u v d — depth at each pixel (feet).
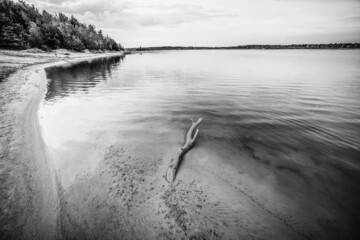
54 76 72.64
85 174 16.06
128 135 23.89
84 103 38.11
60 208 12.75
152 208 12.75
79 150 19.75
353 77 77.15
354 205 13.80
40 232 11.14
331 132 26.20
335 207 13.52
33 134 22.68
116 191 14.20
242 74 89.40
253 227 11.60
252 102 41.11
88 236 11.02
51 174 15.99
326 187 15.51
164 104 39.09
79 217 12.14
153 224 11.69
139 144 21.53
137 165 17.39
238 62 176.65
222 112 34.40
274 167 17.99
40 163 17.30
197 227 11.48
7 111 29.37
